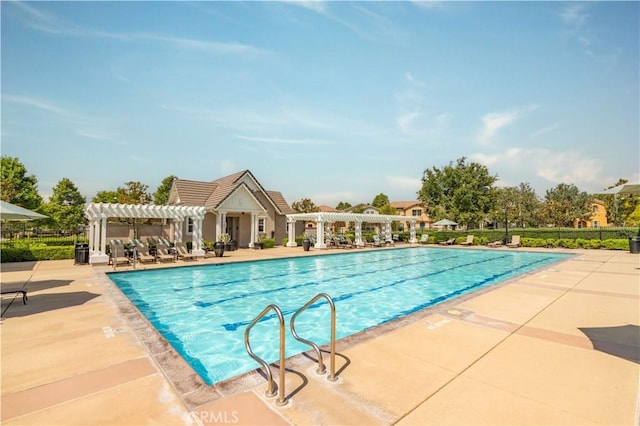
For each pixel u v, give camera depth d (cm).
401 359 417
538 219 5119
